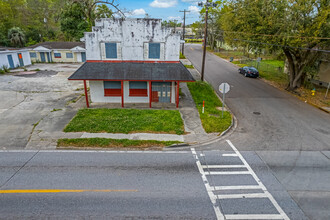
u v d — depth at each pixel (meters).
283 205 7.70
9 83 24.22
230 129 14.61
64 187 8.41
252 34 21.17
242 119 16.36
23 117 15.29
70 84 24.66
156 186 8.59
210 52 59.06
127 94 18.56
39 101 18.69
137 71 17.05
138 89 18.52
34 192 8.09
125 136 12.88
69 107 17.44
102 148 11.73
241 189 8.53
